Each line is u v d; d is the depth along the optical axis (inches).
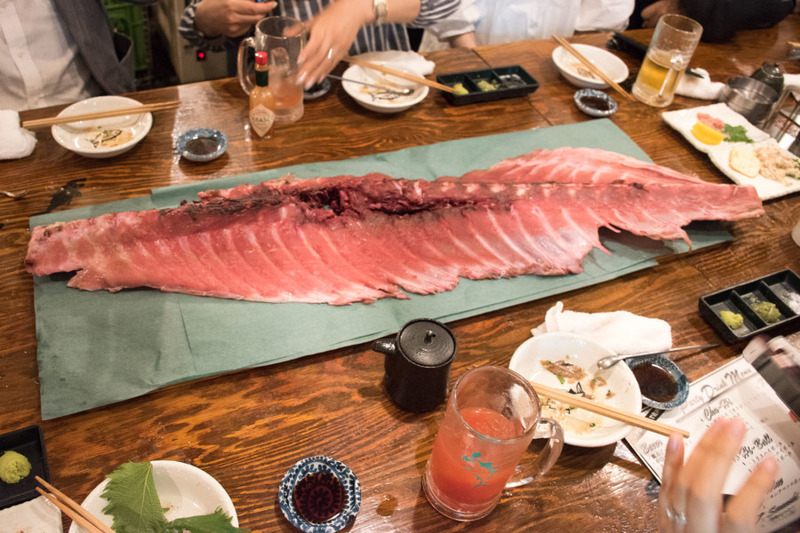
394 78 96.7
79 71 111.3
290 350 59.8
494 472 44.6
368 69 96.9
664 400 58.9
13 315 61.0
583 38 116.0
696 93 105.4
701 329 67.7
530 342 59.9
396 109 90.4
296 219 70.5
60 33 105.3
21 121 81.2
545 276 71.1
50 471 49.6
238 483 50.4
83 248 64.7
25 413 53.3
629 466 54.6
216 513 44.0
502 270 70.6
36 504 46.7
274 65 82.4
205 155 79.4
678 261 76.0
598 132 94.3
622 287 71.7
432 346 52.6
